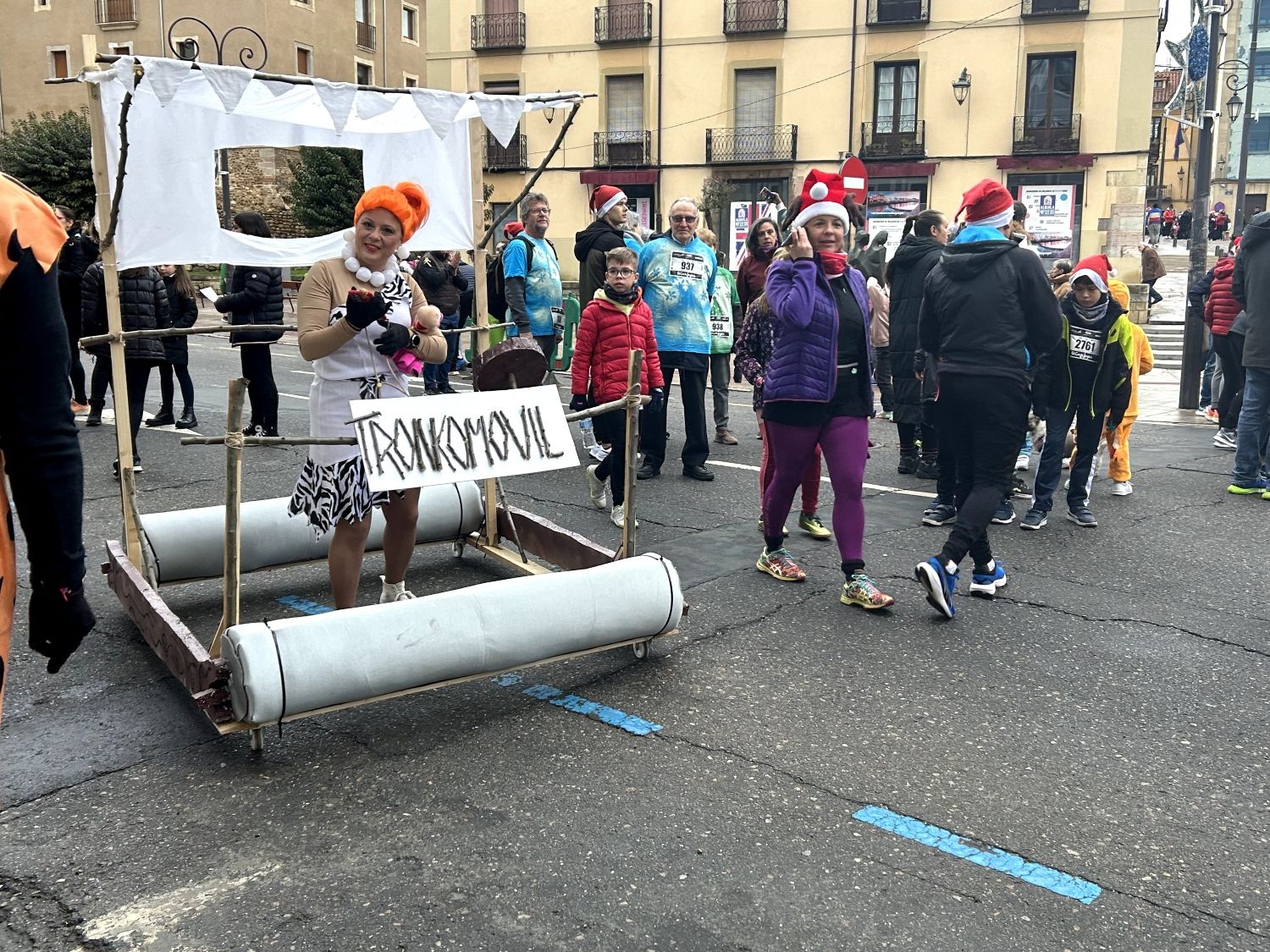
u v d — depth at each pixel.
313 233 25.25
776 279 4.59
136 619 4.04
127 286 7.45
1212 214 43.81
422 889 2.59
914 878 2.66
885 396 7.81
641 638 3.96
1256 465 7.18
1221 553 5.77
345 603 3.94
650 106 30.31
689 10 29.59
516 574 5.14
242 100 4.33
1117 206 27.50
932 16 27.91
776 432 4.82
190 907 2.52
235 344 8.08
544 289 8.84
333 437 3.66
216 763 3.26
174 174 4.26
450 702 3.71
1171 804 3.05
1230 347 8.73
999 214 4.74
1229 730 3.55
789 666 4.07
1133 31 26.59
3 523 1.68
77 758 3.28
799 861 2.73
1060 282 7.95
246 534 4.74
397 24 37.00
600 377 6.14
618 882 2.63
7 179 1.61
